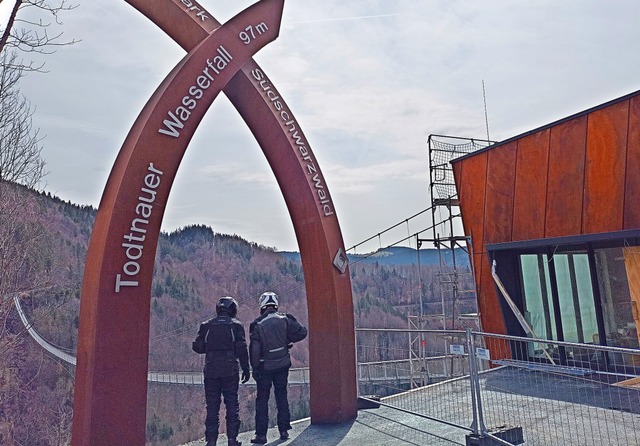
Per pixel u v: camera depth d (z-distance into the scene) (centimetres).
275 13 668
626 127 852
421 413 656
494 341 1125
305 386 3603
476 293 1188
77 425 473
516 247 1038
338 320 671
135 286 503
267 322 608
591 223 897
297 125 716
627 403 654
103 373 473
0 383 2264
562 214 957
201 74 583
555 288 979
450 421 613
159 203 531
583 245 934
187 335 5209
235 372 574
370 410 700
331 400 655
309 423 660
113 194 513
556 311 973
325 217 696
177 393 4222
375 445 551
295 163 694
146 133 533
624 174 847
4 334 1681
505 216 1102
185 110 563
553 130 995
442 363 1817
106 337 479
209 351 572
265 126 688
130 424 481
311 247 687
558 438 528
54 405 2762
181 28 632
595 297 895
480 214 1187
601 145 892
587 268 926
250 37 639
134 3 626
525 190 1051
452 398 727
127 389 484
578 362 927
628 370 838
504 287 1076
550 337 991
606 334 879
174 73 573
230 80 661
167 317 5447
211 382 569
